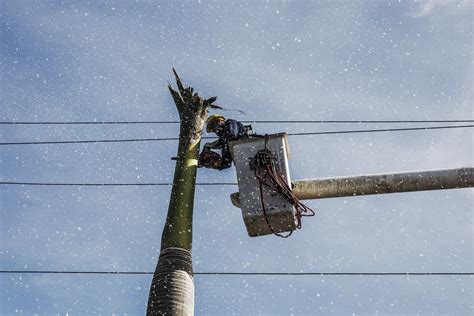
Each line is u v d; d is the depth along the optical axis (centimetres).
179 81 1054
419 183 863
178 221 864
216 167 973
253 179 905
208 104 1015
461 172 854
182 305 782
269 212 880
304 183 892
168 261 820
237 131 971
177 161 948
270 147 920
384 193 880
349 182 880
